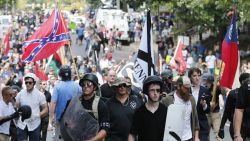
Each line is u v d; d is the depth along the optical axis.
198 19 37.81
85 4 102.00
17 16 85.00
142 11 56.00
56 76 23.33
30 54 17.55
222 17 37.09
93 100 9.12
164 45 43.09
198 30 40.91
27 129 13.16
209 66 34.38
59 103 12.74
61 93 12.71
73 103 9.12
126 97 10.67
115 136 10.53
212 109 14.01
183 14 38.84
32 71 25.48
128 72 15.27
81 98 9.16
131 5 51.75
